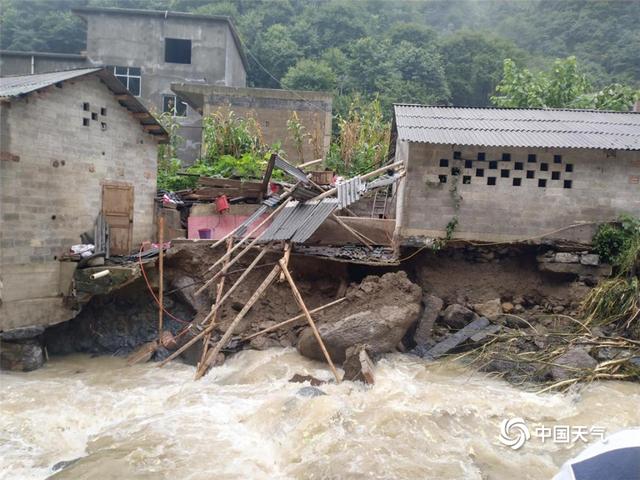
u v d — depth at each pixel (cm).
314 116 2102
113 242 1343
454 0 4897
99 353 1234
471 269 1218
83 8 2498
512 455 704
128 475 666
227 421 829
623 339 975
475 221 1171
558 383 901
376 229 1315
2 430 819
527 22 4256
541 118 1300
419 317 1130
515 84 2067
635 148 1065
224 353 1121
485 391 904
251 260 1264
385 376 959
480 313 1149
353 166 1936
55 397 948
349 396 874
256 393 941
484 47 3559
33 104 1100
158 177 1759
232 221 1475
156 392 983
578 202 1152
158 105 2562
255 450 740
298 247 1265
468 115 1319
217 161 1900
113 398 953
